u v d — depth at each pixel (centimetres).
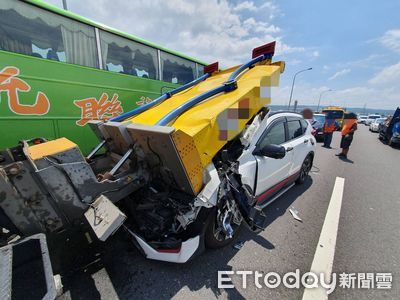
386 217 351
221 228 244
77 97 379
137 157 239
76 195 185
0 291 117
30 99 326
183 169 197
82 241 270
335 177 564
